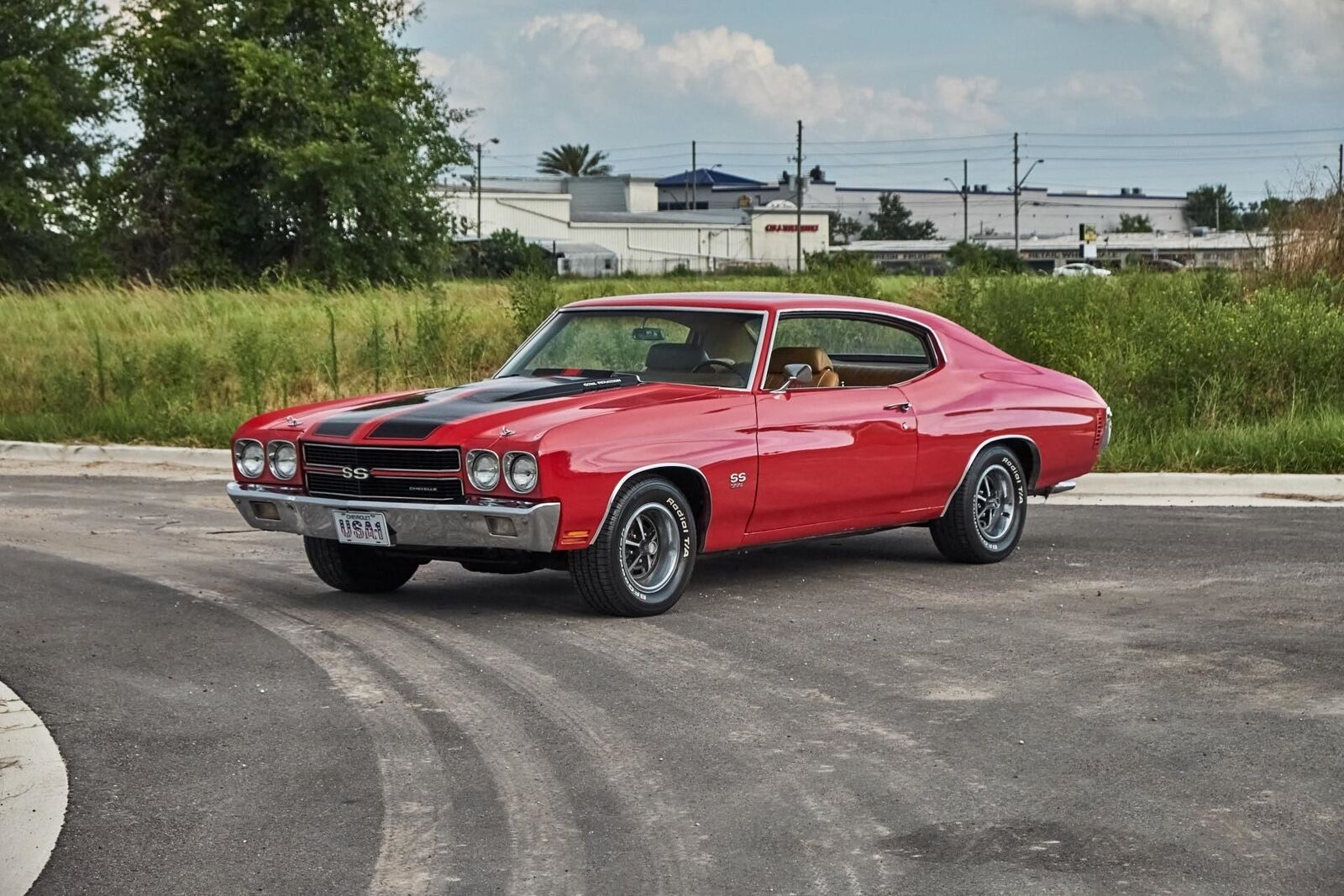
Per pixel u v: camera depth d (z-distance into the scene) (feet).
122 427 52.31
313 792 15.98
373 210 142.82
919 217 539.29
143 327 71.82
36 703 19.39
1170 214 568.82
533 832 14.76
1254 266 64.69
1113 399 46.24
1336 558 29.55
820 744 17.61
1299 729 18.07
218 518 36.01
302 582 27.81
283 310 73.36
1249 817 15.05
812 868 13.78
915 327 29.01
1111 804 15.47
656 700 19.54
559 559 24.04
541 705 19.27
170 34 138.72
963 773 16.52
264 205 140.67
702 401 24.91
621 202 384.27
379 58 144.46
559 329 27.76
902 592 26.61
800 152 316.60
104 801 15.70
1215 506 36.60
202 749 17.48
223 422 52.01
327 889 13.37
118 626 23.84
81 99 156.35
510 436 22.72
